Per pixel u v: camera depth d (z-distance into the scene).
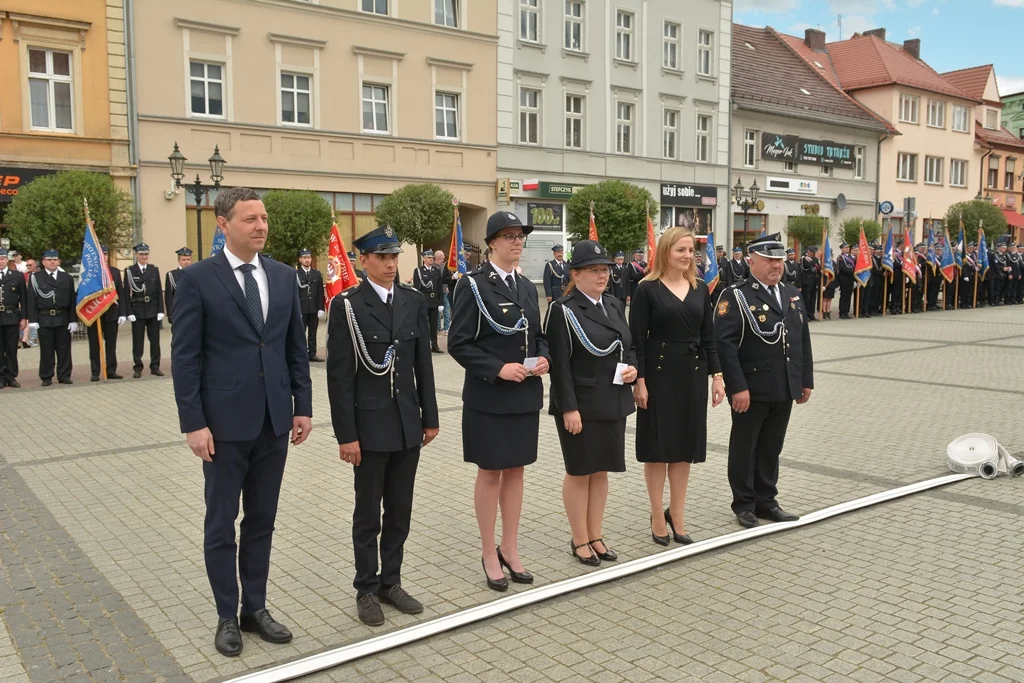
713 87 34.25
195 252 22.55
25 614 4.57
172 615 4.56
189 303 4.04
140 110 21.44
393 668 3.96
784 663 3.96
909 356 15.37
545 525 6.05
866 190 42.12
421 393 4.70
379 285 4.55
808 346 6.12
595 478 5.29
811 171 39.28
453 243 20.05
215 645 4.15
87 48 20.70
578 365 5.16
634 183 31.94
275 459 4.30
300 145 23.97
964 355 15.42
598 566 5.21
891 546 5.54
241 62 22.81
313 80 24.06
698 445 5.56
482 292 4.83
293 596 4.83
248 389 4.11
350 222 25.14
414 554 5.48
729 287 6.14
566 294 5.32
